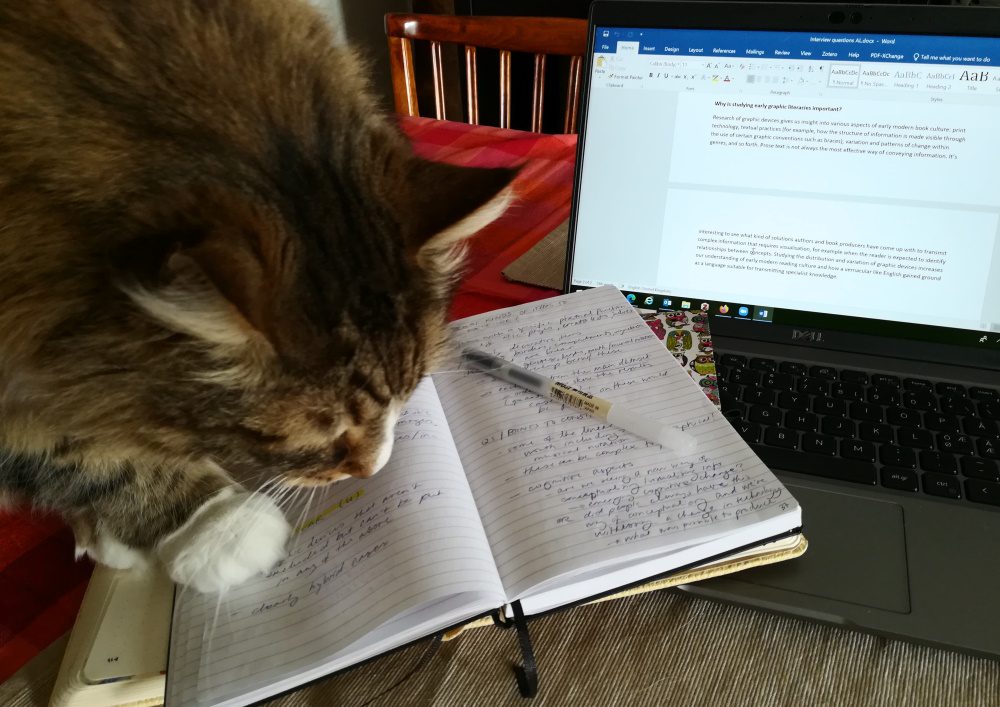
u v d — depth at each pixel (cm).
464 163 121
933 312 75
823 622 53
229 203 46
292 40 59
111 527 58
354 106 61
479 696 50
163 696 48
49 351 51
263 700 47
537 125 142
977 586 54
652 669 51
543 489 57
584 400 64
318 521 57
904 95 71
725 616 55
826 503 61
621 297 79
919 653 51
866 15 71
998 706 48
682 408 64
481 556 51
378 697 50
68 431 56
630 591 53
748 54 75
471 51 139
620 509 54
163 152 47
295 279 49
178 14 52
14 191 47
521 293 89
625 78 79
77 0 48
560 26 129
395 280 56
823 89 74
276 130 52
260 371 50
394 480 57
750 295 80
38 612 56
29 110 46
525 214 107
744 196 78
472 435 63
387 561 50
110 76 48
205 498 59
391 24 138
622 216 82
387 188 59
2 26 47
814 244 77
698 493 56
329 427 55
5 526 64
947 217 73
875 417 70
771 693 49
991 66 69
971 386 73
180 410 53
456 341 73
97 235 46
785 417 70
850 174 74
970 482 62
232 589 52
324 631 48
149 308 43
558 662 52
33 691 51
